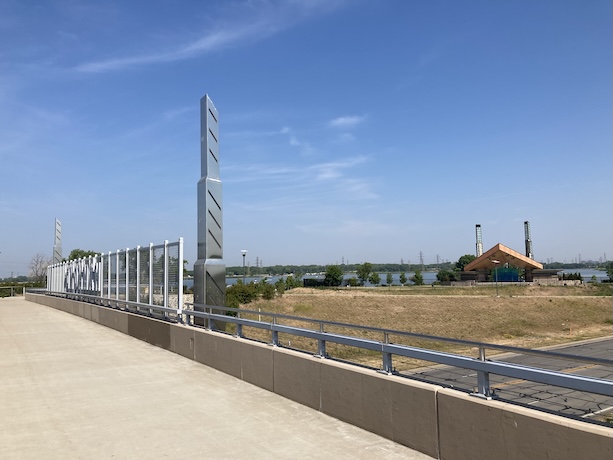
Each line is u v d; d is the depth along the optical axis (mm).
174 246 13406
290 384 7277
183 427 6105
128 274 17516
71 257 69125
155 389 8195
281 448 5277
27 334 16188
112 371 9805
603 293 55312
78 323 19969
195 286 12156
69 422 6398
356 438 5461
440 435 4699
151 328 13727
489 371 4312
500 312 42594
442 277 85375
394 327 36594
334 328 32781
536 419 3793
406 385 5133
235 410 6789
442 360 4824
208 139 12273
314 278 83938
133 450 5344
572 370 12320
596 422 3588
